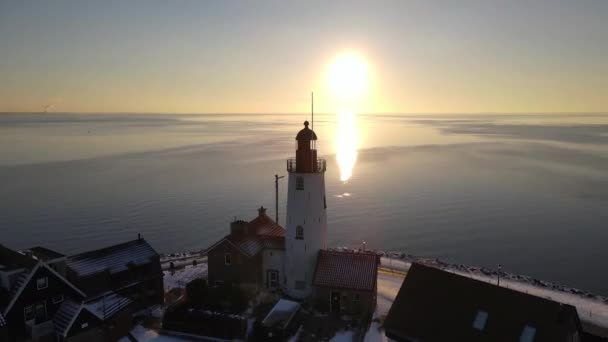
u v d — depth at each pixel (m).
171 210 88.81
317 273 42.25
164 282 49.75
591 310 46.12
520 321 29.36
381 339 36.75
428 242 72.00
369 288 40.09
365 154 173.62
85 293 38.19
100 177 120.25
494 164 146.12
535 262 63.78
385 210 89.75
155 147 197.25
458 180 118.81
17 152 172.00
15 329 33.56
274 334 35.44
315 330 37.94
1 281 35.56
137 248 44.16
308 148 42.78
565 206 92.44
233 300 40.25
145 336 36.88
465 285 32.66
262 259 46.66
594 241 71.75
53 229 76.44
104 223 80.06
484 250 68.44
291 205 43.97
